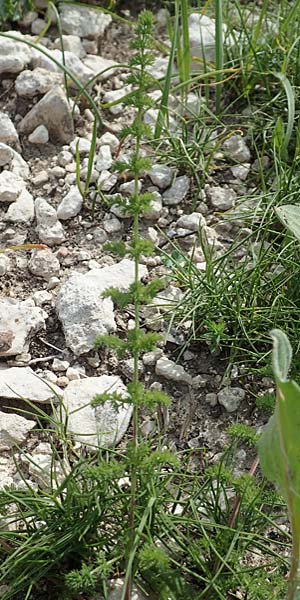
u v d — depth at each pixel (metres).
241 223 2.88
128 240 2.86
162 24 3.56
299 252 2.67
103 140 3.10
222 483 2.08
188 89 3.15
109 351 2.55
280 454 1.78
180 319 2.62
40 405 2.41
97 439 2.33
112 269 2.71
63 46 3.23
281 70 3.03
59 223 2.85
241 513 2.15
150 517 2.00
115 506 2.12
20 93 3.15
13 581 1.96
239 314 2.53
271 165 3.06
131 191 2.95
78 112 3.15
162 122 3.01
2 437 2.33
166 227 2.90
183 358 2.57
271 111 3.16
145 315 2.64
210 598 1.99
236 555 2.02
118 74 3.34
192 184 3.00
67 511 2.02
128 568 1.86
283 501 2.19
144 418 2.43
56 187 2.97
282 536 2.20
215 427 2.43
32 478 2.26
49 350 2.57
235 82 3.23
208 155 3.08
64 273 2.76
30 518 2.14
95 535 2.06
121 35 3.54
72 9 3.46
